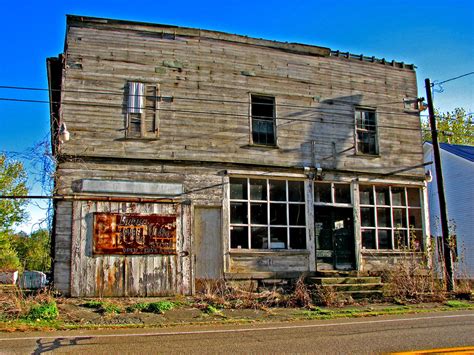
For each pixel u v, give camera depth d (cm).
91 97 1487
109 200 1432
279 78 1720
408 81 1947
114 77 1520
